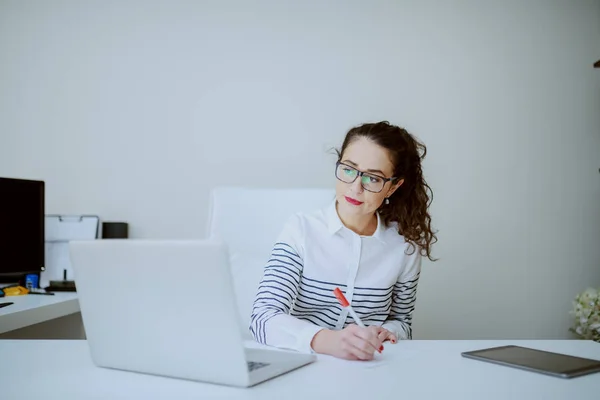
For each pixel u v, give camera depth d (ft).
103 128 8.86
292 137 8.74
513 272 8.76
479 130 8.77
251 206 5.81
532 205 8.79
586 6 8.82
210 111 8.80
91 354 3.25
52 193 8.89
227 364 2.81
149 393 2.74
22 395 2.68
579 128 8.80
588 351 3.81
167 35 8.86
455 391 2.77
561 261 8.77
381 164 4.64
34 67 8.95
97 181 8.84
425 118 8.75
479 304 8.73
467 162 8.77
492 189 8.77
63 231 8.34
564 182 8.80
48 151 8.91
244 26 8.84
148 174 8.80
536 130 8.80
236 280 5.63
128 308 3.04
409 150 4.86
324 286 4.86
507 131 8.78
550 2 8.83
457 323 8.70
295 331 3.81
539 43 8.82
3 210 6.49
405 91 8.75
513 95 8.79
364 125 4.85
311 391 2.76
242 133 8.77
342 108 8.74
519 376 3.07
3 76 8.96
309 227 4.92
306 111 8.76
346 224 4.96
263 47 8.81
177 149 8.79
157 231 8.76
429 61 8.77
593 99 8.82
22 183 6.68
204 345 2.85
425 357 3.55
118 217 8.79
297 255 4.82
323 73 8.77
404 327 5.07
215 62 8.83
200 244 2.76
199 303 2.82
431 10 8.78
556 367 3.18
